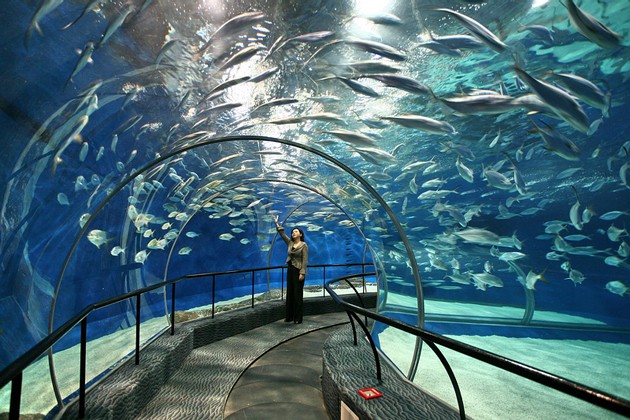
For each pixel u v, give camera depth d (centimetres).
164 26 301
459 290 2491
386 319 269
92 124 433
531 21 291
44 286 553
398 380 326
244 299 1382
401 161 769
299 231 818
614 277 2320
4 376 130
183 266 1513
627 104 475
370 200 1024
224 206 1282
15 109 312
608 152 910
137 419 338
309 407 378
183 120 506
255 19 293
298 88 421
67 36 286
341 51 344
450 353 637
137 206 817
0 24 248
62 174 454
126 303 889
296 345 632
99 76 353
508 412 389
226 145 723
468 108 294
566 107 235
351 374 344
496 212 2141
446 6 277
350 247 2592
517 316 1287
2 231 389
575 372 615
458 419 249
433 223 2331
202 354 559
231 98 441
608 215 748
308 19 294
